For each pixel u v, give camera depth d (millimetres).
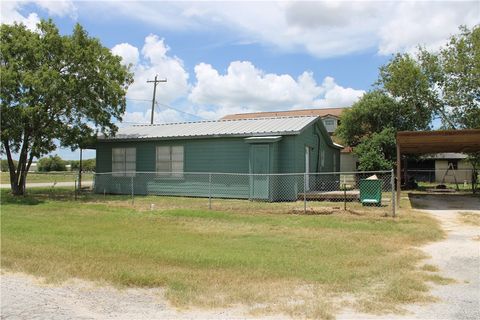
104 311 5109
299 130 17422
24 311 5113
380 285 6121
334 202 16828
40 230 11055
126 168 21938
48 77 18406
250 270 6879
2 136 19203
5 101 18578
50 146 21438
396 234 10352
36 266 7145
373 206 15578
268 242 9453
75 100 20047
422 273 6781
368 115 31234
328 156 24859
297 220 12445
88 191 24031
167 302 5414
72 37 20016
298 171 18125
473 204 18109
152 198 19078
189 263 7355
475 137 17391
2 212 14797
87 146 22688
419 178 39719
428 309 5137
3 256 7922
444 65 30828
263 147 17453
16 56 19281
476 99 30000
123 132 22984
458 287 6059
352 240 9617
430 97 31203
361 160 27125
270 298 5484
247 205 15648
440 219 13320
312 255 8102
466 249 8773
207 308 5168
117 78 21094
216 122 22266
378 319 4805
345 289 5898
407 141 18172
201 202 17078
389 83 31484
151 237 10109
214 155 19250
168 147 20578
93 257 7805
